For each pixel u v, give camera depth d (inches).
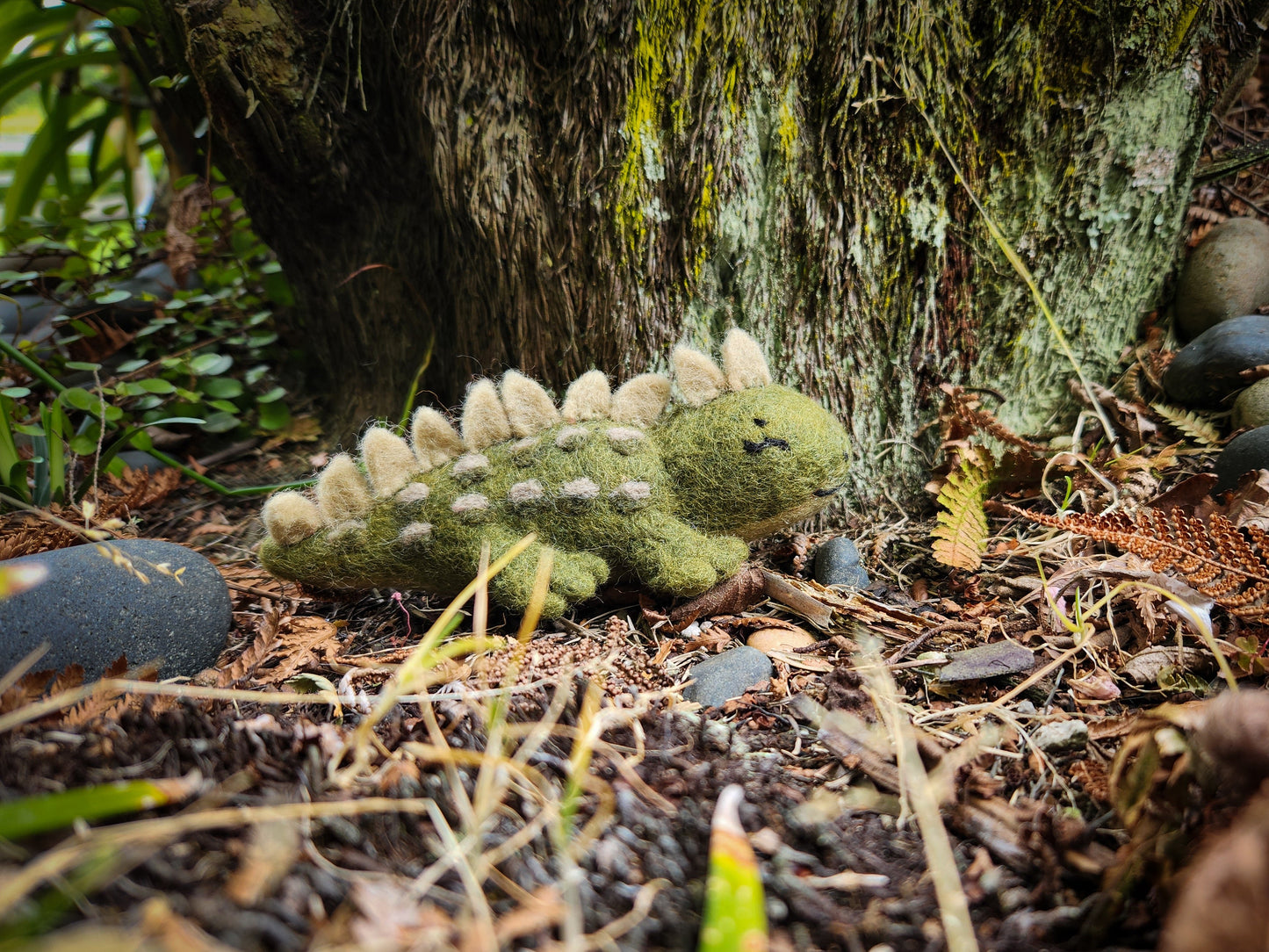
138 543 11.9
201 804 8.2
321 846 8.1
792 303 14.2
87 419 16.7
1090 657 11.0
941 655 11.2
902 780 9.0
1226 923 5.8
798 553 13.7
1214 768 8.0
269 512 11.8
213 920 7.0
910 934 7.6
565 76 13.4
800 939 7.6
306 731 9.1
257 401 19.4
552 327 14.5
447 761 8.8
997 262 14.6
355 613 13.4
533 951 7.3
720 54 12.9
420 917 7.2
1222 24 14.3
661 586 11.9
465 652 11.5
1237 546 10.3
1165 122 14.2
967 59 13.5
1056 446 14.5
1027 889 8.1
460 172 14.2
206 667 11.5
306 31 15.0
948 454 14.8
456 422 13.9
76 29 22.3
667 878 8.0
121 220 24.0
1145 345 15.8
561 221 13.9
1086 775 9.0
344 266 17.4
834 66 13.2
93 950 6.1
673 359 12.4
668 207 13.5
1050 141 14.1
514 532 11.9
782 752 9.8
